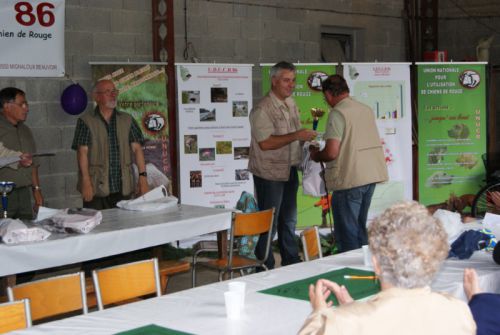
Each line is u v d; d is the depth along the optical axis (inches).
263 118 201.2
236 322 92.7
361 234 188.4
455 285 110.2
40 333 90.4
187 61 290.7
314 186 226.5
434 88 299.0
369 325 63.1
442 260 66.2
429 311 64.3
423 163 301.0
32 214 165.5
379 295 66.0
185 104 262.2
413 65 321.7
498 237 135.3
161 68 257.3
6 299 139.6
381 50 362.0
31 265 139.7
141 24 275.9
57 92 252.8
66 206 257.8
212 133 266.2
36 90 247.3
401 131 291.1
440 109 300.0
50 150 252.1
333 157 182.7
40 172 250.2
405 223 66.1
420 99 298.4
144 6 276.4
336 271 120.0
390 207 69.4
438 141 301.0
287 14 323.0
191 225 169.9
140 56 276.5
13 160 179.8
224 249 184.2
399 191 292.8
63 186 256.4
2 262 135.9
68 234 149.8
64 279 112.3
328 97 189.3
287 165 204.5
